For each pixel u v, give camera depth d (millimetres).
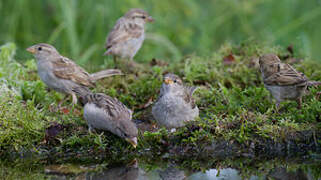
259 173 9875
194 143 10625
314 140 10602
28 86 12766
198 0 20781
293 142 10617
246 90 12500
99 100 10844
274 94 11398
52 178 9609
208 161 10562
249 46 15391
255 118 11062
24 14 18875
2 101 11648
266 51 14930
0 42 18359
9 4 18969
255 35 18812
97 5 18766
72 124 11273
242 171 10000
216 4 20203
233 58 14648
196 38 19922
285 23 19172
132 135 10289
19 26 18984
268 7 19672
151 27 19391
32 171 10023
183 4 19453
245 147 10625
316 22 18828
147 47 19016
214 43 19297
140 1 19594
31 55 16906
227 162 10508
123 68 14734
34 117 11305
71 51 17984
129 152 10648
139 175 9766
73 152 10711
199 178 9602
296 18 19266
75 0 18938
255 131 10766
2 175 9789
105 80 13875
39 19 19219
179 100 10570
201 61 14633
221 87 12469
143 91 13039
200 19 20156
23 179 9555
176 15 19844
